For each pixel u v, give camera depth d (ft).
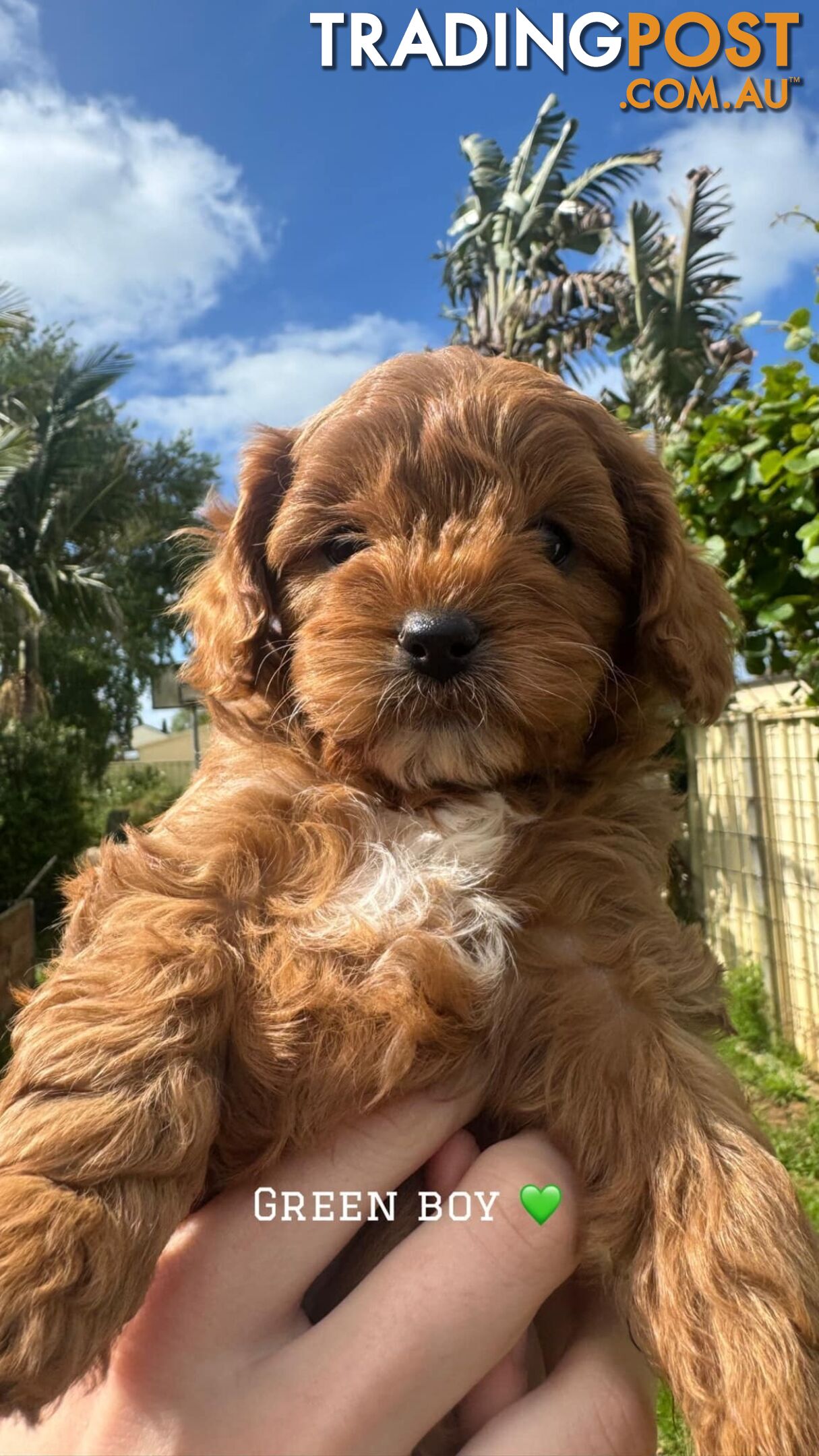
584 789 0.63
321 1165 0.50
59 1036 0.47
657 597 0.66
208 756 0.68
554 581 0.60
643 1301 0.47
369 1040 0.49
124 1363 0.46
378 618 0.58
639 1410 0.48
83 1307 0.41
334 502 0.64
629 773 0.66
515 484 0.62
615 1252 0.49
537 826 0.60
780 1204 0.47
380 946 0.51
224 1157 0.50
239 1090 0.49
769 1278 0.45
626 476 0.68
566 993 0.52
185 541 0.82
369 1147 0.50
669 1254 0.47
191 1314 0.46
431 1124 0.51
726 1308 0.45
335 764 0.61
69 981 0.50
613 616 0.66
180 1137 0.45
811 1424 0.43
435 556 0.58
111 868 0.55
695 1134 0.49
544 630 0.59
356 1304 0.47
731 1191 0.47
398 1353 0.45
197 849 0.55
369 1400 0.44
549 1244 0.48
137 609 7.16
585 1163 0.50
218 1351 0.46
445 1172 0.52
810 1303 0.46
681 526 0.69
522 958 0.53
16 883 3.89
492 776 0.60
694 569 0.75
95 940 0.52
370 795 0.61
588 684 0.61
